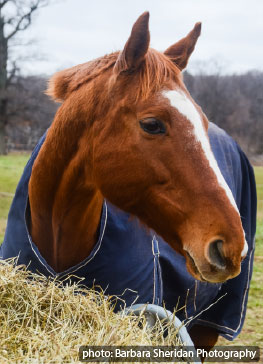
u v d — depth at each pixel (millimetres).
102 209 2080
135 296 2158
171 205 1731
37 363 1506
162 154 1724
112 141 1811
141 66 1799
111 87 1826
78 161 1929
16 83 27781
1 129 27312
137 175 1774
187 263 1761
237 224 1638
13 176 10984
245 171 3023
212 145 2727
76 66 2074
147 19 1740
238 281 2826
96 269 2070
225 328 2797
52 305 1825
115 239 2094
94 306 1812
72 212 1982
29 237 2104
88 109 1883
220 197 1662
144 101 1734
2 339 1641
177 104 1719
